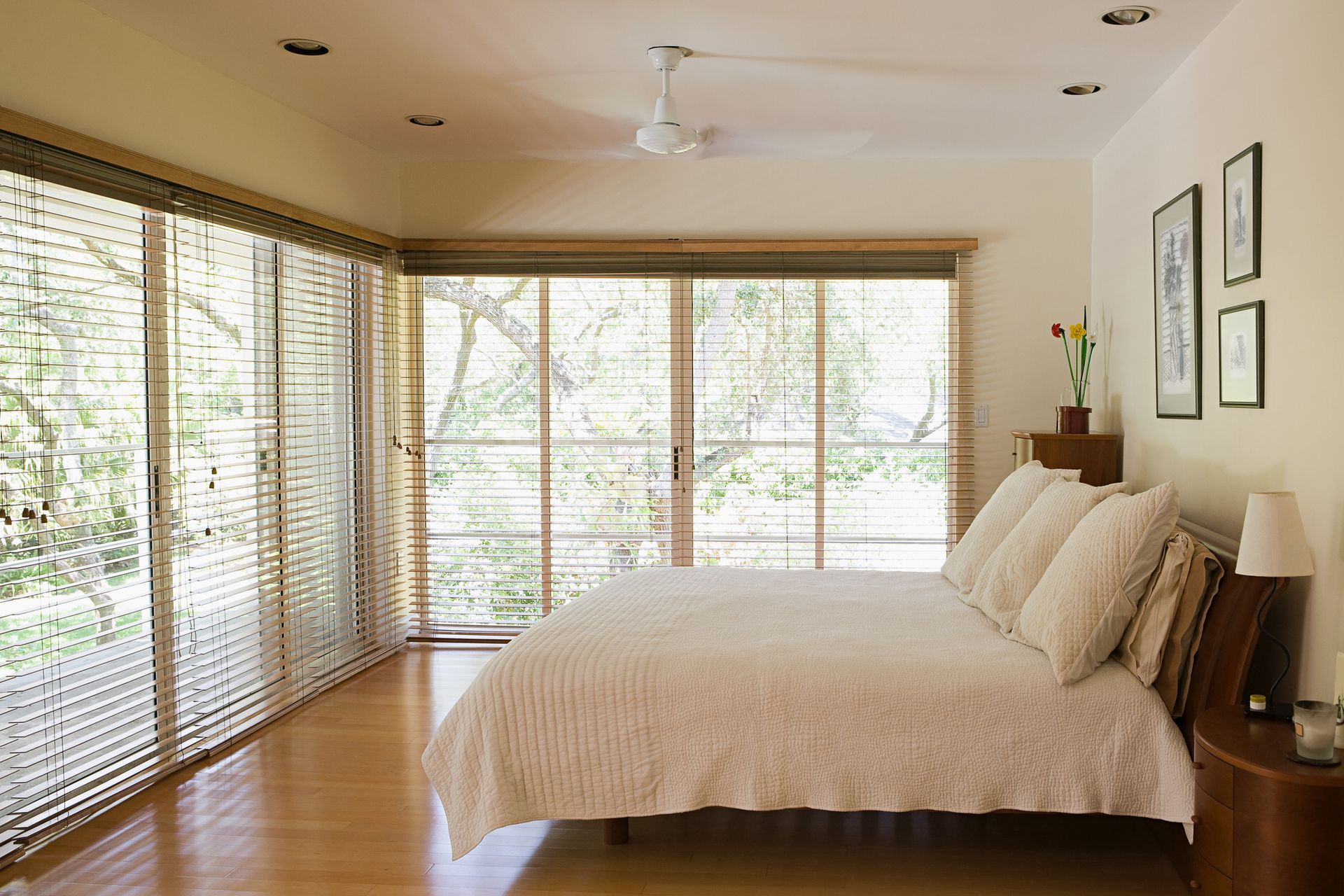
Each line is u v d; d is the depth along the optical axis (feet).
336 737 11.99
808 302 16.20
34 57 9.03
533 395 16.57
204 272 11.02
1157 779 7.76
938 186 15.92
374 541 15.57
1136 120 13.34
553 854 8.94
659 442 16.47
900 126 13.99
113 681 9.98
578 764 8.31
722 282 16.33
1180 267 11.35
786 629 9.57
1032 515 10.30
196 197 11.19
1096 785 7.85
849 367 16.20
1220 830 6.86
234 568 11.92
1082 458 13.87
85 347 9.74
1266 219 9.04
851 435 16.25
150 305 10.57
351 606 14.99
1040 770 7.91
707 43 10.75
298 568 13.61
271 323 12.97
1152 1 9.64
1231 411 9.93
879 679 8.20
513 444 16.62
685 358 16.34
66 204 9.18
